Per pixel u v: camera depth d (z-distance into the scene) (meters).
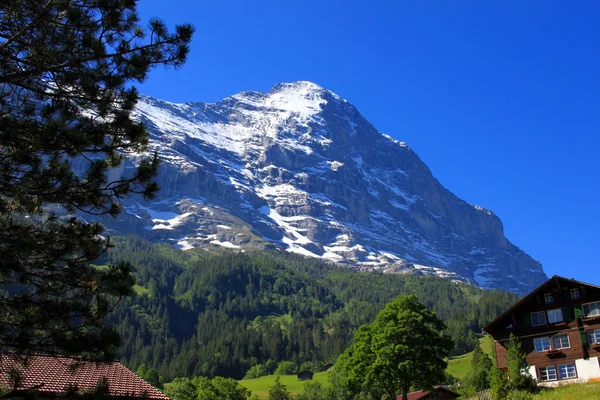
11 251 14.18
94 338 14.69
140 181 16.28
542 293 66.12
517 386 58.72
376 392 102.75
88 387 15.31
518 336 66.19
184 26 17.00
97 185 15.74
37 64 15.58
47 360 32.22
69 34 16.11
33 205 15.48
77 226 15.88
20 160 15.07
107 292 15.23
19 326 14.02
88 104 16.22
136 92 16.48
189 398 119.19
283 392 133.88
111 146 16.23
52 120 15.32
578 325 63.50
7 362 14.41
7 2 15.59
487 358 138.50
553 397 51.69
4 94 15.75
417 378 64.94
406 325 66.62
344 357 76.94
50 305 14.50
